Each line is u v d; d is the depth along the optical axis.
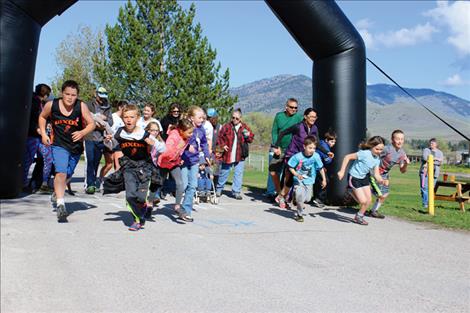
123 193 10.36
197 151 7.64
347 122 9.59
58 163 6.72
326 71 9.71
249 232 6.91
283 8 9.41
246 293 4.42
